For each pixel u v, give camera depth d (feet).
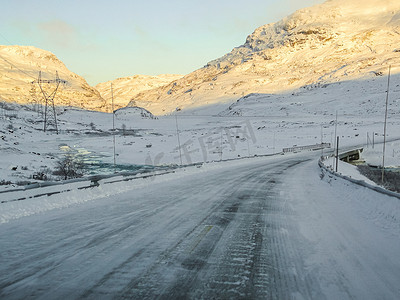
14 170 80.43
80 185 36.37
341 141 266.98
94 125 403.34
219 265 14.73
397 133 281.95
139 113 598.34
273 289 12.15
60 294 11.44
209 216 26.68
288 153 200.75
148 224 23.31
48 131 276.21
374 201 29.60
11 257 15.53
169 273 13.61
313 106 591.37
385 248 17.92
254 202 35.09
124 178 47.42
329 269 14.42
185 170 76.69
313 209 30.96
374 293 11.97
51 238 19.16
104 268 14.10
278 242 18.89
